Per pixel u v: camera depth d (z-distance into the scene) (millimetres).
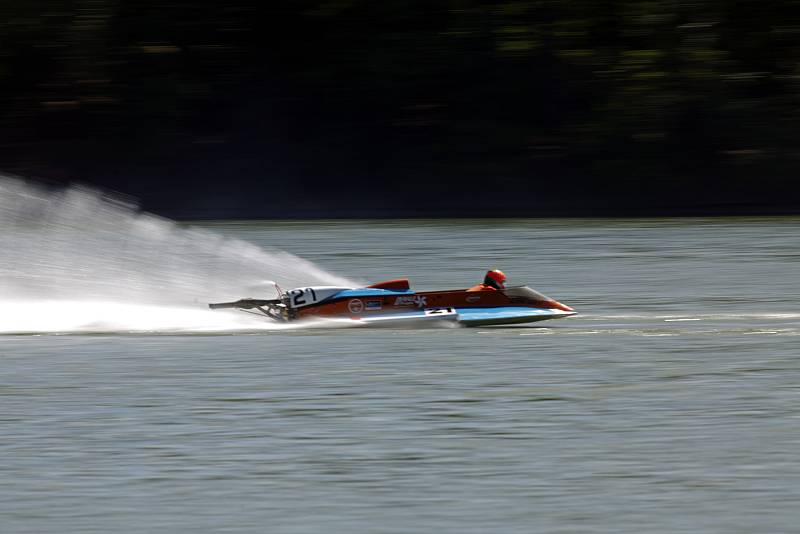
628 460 39406
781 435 41781
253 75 191375
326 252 103562
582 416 44094
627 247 104562
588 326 60969
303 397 46531
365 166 189250
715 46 176000
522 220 144375
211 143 189250
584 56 174375
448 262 93312
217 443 41188
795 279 79938
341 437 41781
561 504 35844
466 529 34156
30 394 47125
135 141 186625
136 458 39781
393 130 188125
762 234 117125
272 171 190750
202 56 189125
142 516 35156
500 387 48062
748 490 36781
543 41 178750
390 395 46812
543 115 182250
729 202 175250
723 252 99375
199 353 54406
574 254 98688
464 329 59844
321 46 190625
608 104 173125
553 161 178750
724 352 54469
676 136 174875
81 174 186125
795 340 57219
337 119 190625
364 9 187375
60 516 35156
